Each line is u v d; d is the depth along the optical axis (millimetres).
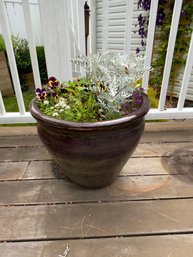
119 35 2779
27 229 796
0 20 1109
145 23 2439
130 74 871
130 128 782
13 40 2941
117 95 814
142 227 801
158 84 2443
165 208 877
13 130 1485
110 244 743
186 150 1257
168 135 1422
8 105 2430
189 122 1606
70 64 1279
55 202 910
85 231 788
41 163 1151
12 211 871
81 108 825
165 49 2301
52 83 964
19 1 3252
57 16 1104
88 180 913
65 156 811
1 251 726
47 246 738
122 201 911
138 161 1158
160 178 1038
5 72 2598
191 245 736
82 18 1219
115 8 2684
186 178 1037
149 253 712
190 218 834
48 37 1160
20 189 980
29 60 2922
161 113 1468
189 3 2059
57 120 738
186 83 1372
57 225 811
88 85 918
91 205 894
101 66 852
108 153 785
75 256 706
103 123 711
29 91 2936
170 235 771
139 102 879
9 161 1172
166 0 2090
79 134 735
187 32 2137
